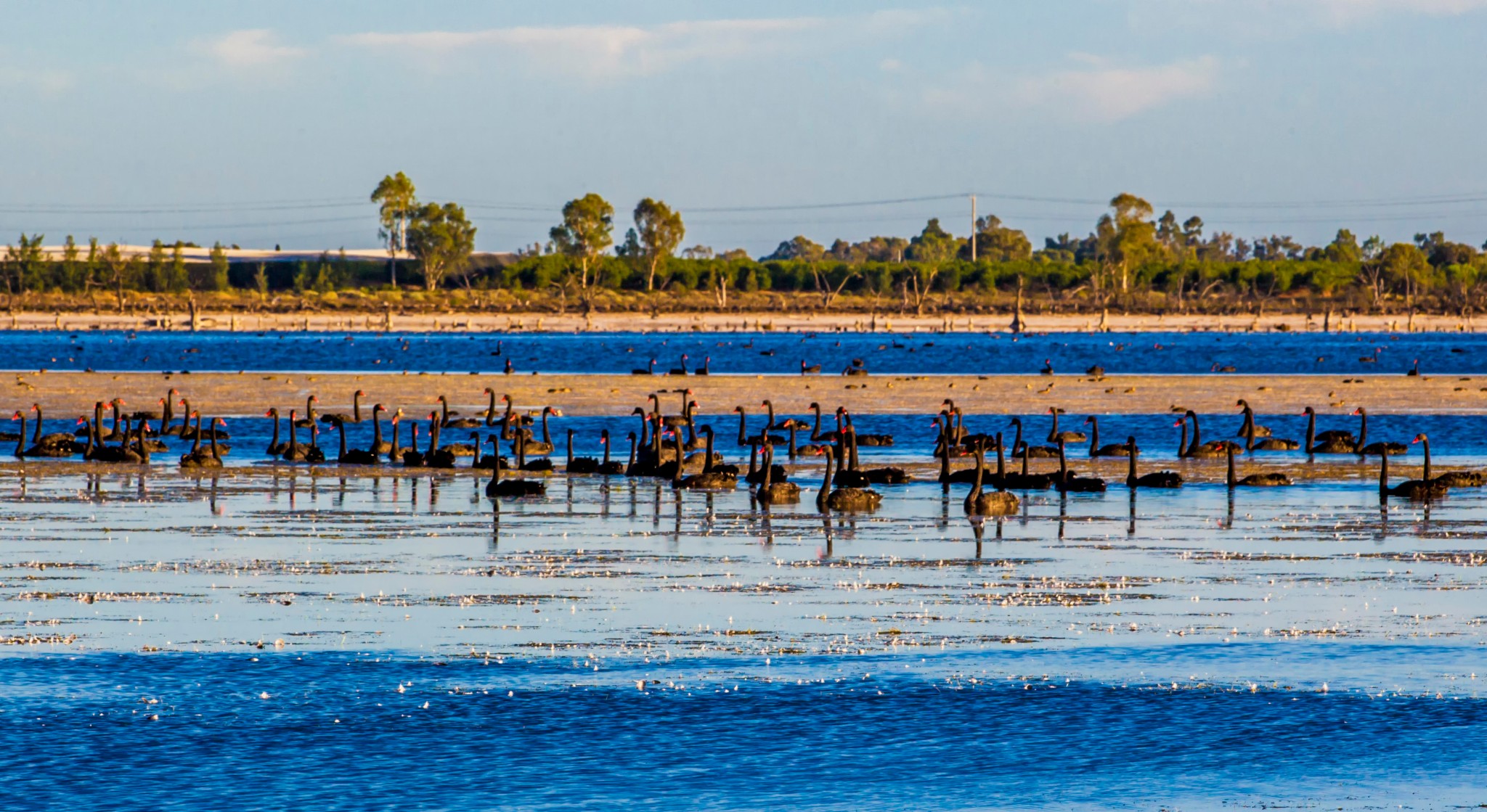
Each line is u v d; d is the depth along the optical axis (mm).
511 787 44500
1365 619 65875
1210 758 47156
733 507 105188
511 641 61188
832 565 79750
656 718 50969
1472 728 49906
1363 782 45094
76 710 51188
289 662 57500
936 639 61844
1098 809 42938
